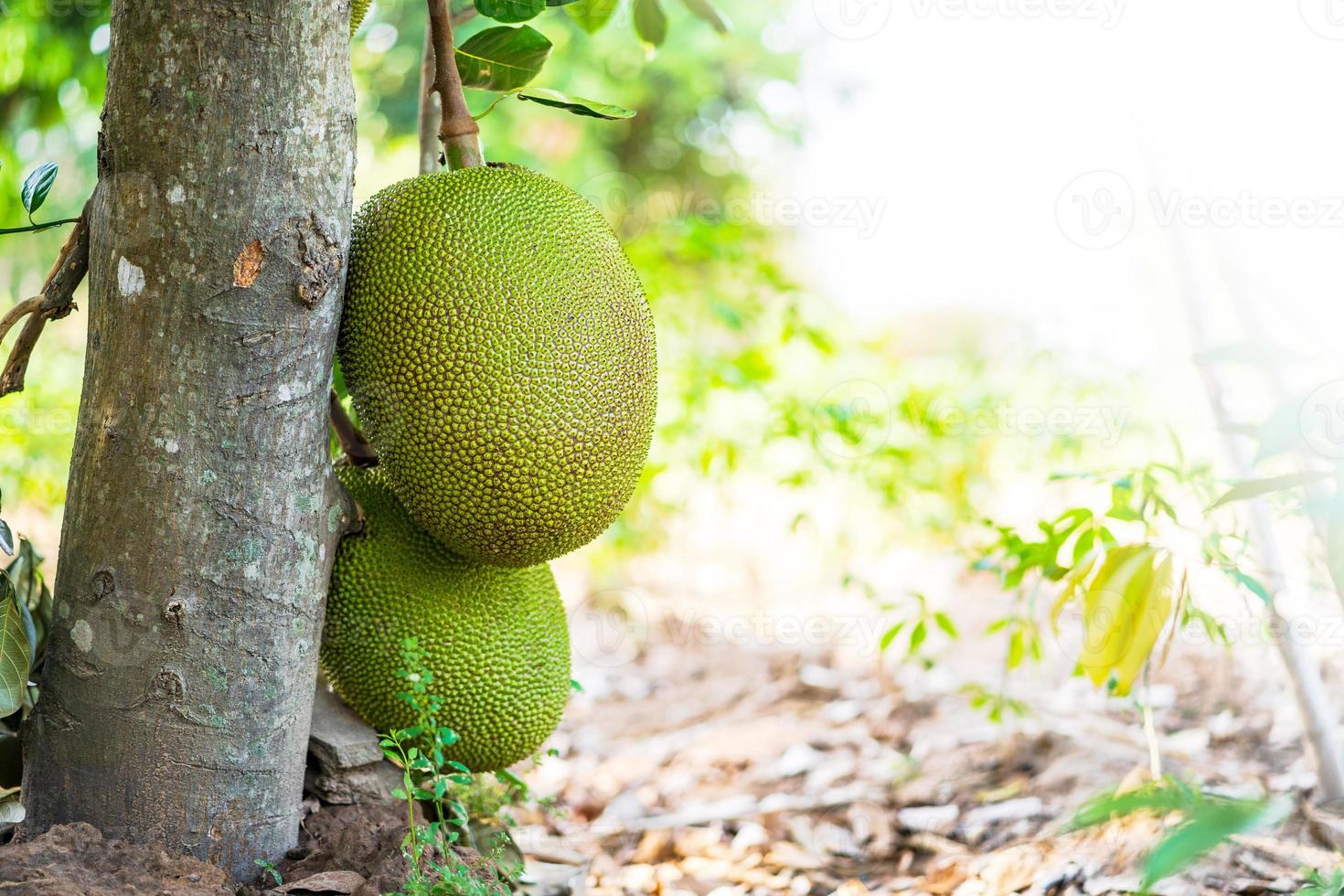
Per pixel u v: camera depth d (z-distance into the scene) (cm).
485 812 239
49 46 564
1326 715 254
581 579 554
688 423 439
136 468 171
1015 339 462
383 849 187
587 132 930
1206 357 180
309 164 170
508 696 211
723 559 573
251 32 164
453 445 180
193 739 175
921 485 422
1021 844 259
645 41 317
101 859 169
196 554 172
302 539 181
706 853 276
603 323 185
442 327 178
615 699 417
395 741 189
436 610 204
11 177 613
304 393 177
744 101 1019
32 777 180
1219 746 314
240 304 169
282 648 180
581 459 183
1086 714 343
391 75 792
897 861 270
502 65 225
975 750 321
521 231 183
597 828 290
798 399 421
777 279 442
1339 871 199
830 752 343
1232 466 256
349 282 188
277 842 186
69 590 175
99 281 173
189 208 166
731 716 389
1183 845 138
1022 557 258
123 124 168
